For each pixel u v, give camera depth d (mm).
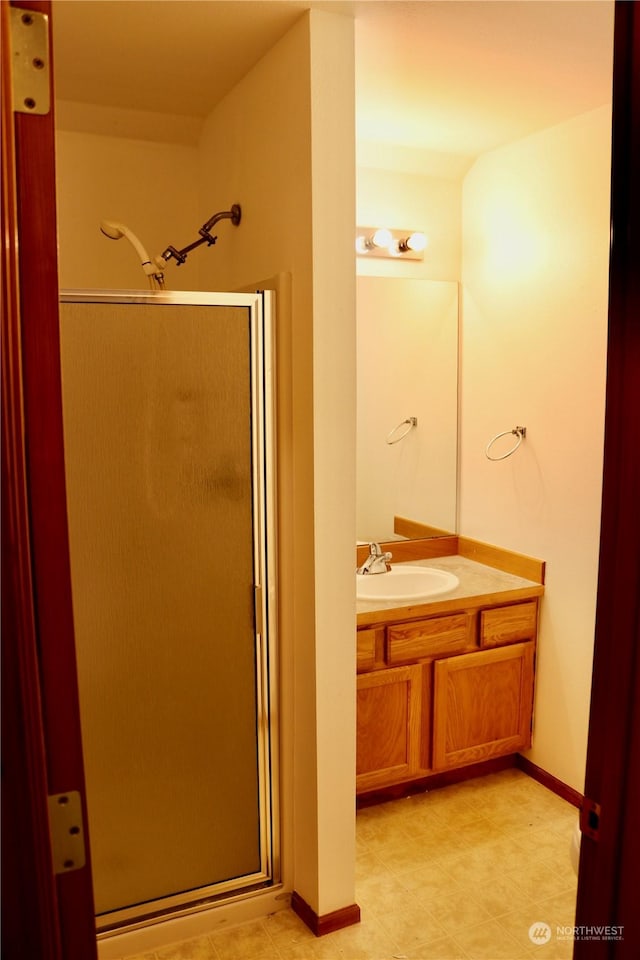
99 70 2324
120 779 2070
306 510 2094
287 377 2121
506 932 2207
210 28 2012
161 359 1991
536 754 3074
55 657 784
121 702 2047
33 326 755
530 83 2352
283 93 2070
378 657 2723
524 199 2924
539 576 2961
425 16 1910
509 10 1865
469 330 3303
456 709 2881
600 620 906
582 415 2719
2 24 721
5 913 764
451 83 2355
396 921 2256
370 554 3131
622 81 821
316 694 2109
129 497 1994
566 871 2490
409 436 3297
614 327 857
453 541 3436
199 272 3010
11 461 743
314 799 2156
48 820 784
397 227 3162
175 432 2023
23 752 767
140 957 2107
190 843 2178
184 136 2891
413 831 2723
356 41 2062
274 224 2178
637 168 809
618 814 883
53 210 758
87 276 2869
